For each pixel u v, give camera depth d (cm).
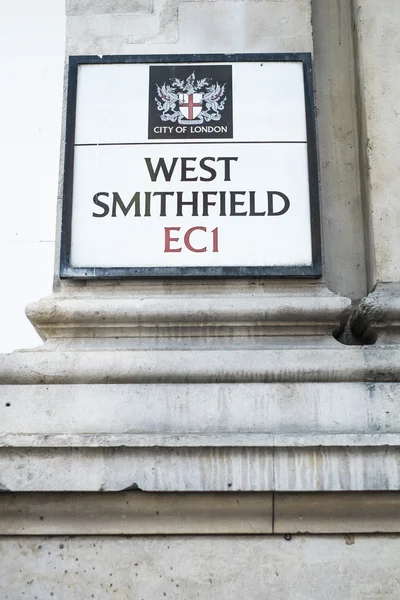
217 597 451
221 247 519
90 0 578
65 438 456
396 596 450
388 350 488
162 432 471
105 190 530
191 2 575
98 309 503
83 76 554
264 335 505
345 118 576
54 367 488
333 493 451
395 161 535
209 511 457
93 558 458
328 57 590
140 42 567
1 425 480
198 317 500
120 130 542
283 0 576
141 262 517
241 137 539
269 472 448
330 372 482
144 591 453
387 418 474
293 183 530
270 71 554
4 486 452
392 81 551
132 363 486
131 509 457
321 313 499
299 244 519
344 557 456
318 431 470
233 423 474
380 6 568
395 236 522
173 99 548
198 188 530
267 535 460
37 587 454
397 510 456
